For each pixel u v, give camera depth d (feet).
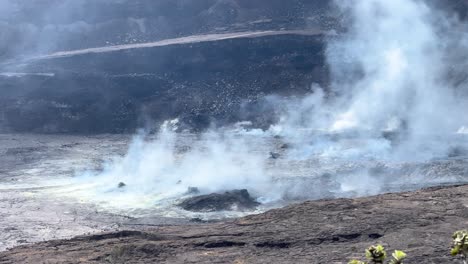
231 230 165.07
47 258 144.05
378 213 164.55
